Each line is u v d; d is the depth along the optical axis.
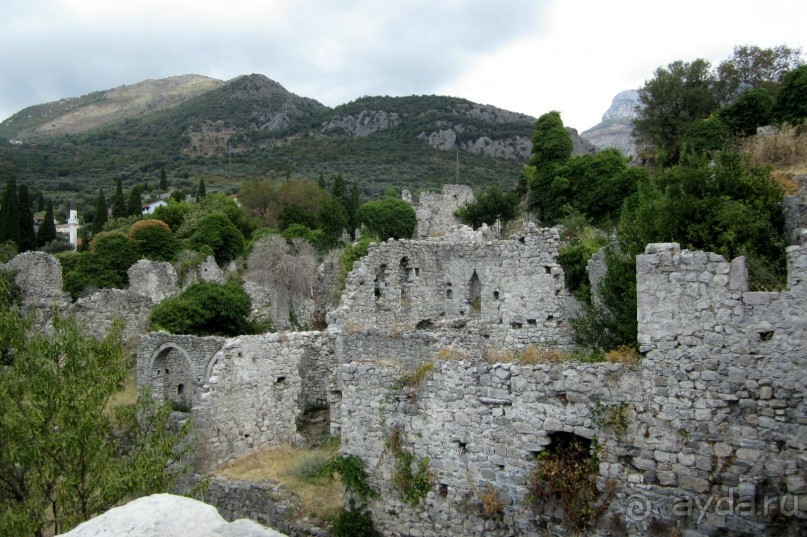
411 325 30.80
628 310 19.20
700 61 58.12
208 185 172.75
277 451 24.45
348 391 17.55
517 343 26.14
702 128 43.34
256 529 6.91
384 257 30.92
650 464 13.08
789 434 11.97
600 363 13.88
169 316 41.66
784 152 24.83
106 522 7.11
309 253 52.03
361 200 123.38
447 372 15.77
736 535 12.20
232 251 67.06
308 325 44.66
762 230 17.22
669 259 13.20
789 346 12.08
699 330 12.86
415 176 168.25
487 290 28.09
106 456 16.55
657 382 13.16
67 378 16.53
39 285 50.12
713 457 12.52
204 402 23.06
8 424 14.94
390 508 16.55
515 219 62.78
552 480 13.98
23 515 14.28
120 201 105.94
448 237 48.16
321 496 19.97
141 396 18.73
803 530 11.69
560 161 54.28
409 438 16.34
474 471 15.20
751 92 43.56
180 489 22.12
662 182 27.78
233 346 24.28
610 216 46.88
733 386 12.48
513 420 14.68
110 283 60.22
